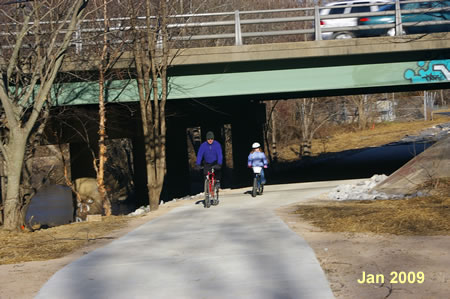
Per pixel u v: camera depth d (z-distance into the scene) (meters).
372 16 19.89
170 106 27.47
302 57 18.86
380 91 27.16
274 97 27.02
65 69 18.05
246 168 29.80
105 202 18.64
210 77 19.45
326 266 7.03
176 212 14.79
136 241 10.05
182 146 35.09
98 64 18.11
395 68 19.50
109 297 6.10
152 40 17.42
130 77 18.47
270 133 49.34
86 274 7.30
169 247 9.13
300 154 45.28
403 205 11.92
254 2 35.72
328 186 19.62
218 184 15.86
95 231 12.08
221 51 18.66
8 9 15.82
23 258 8.91
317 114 56.91
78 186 27.16
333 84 19.53
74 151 27.16
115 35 18.20
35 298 6.20
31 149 16.56
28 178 16.41
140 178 34.84
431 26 20.03
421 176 15.19
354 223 10.20
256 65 19.38
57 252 9.40
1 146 13.48
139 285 6.58
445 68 19.42
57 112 21.92
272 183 24.64
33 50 15.52
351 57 19.34
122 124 25.50
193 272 7.11
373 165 30.95
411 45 18.70
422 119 66.88
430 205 11.48
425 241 8.22
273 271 6.89
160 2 18.06
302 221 11.25
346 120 64.00
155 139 17.62
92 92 19.20
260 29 35.59
